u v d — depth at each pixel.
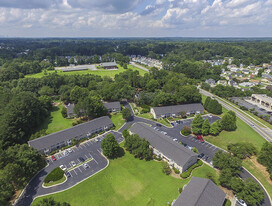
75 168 68.06
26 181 61.31
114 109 118.69
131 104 131.50
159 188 58.78
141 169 67.56
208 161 72.50
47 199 45.47
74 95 123.19
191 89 123.88
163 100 118.31
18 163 59.41
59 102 137.62
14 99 91.56
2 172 51.88
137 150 71.00
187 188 52.47
